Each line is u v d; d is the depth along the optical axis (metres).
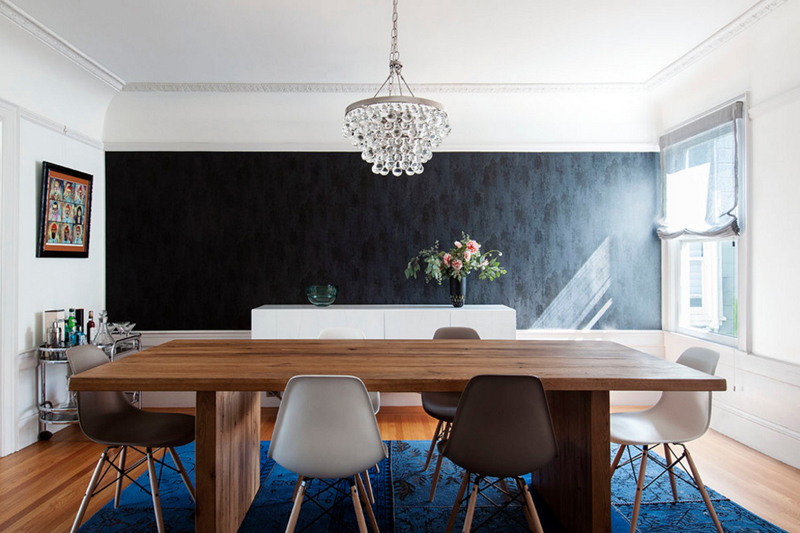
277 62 3.69
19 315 3.37
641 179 4.58
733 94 3.57
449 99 4.33
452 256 4.24
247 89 4.17
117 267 4.45
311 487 2.82
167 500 2.64
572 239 4.57
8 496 2.68
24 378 3.43
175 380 1.97
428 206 4.54
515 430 1.83
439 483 2.89
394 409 4.35
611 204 4.58
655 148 4.56
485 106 4.40
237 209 4.50
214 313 4.48
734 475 2.95
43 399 3.52
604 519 2.09
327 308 4.18
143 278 4.46
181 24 3.12
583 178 4.57
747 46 3.33
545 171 4.56
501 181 4.56
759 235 3.34
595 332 4.54
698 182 3.94
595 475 2.09
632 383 2.00
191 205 4.48
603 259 4.57
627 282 4.58
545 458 1.87
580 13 2.98
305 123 4.47
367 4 2.86
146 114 4.39
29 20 3.04
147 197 4.46
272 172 4.50
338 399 1.80
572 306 4.57
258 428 2.78
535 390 1.81
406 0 2.81
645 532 2.33
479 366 2.23
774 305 3.22
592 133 4.55
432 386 2.00
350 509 2.56
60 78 3.68
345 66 3.75
